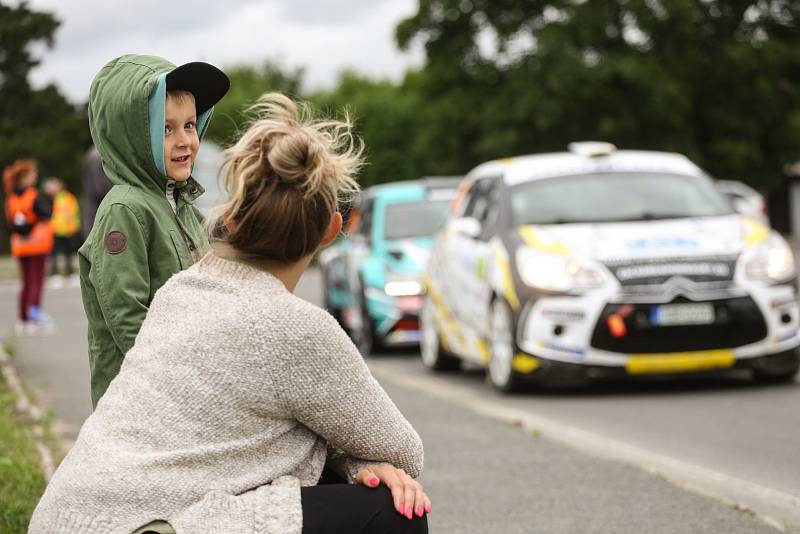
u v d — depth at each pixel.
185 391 3.73
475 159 64.25
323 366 3.79
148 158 4.76
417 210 21.47
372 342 20.31
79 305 33.00
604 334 13.43
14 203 24.38
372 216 21.70
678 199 15.11
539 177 15.58
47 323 24.78
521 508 8.27
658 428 11.49
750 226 14.48
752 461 9.72
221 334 3.75
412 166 94.44
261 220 3.86
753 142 63.53
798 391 13.45
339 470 4.12
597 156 16.16
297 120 4.04
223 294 3.85
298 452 3.87
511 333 14.02
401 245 20.59
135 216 4.70
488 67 63.66
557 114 59.62
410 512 3.93
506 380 14.32
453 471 9.65
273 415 3.80
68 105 107.25
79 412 13.60
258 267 3.92
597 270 13.60
